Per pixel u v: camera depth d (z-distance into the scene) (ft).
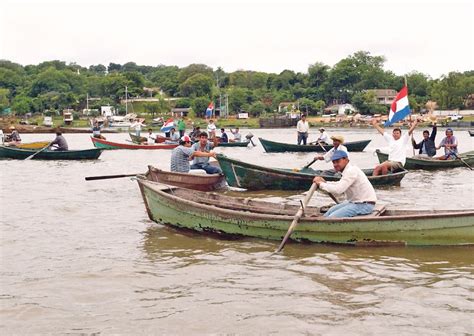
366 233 30.04
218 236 33.30
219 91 456.04
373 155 100.58
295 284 24.48
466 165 70.59
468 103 395.75
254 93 467.11
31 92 526.98
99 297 23.00
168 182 48.67
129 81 504.02
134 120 360.48
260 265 27.55
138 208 43.21
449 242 29.76
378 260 28.12
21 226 36.35
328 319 20.42
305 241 31.19
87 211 41.88
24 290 23.84
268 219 31.27
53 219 38.75
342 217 30.40
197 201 37.60
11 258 28.76
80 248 30.89
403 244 29.96
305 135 106.11
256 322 20.20
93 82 537.24
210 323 20.18
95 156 91.09
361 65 467.52
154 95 542.16
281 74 535.60
